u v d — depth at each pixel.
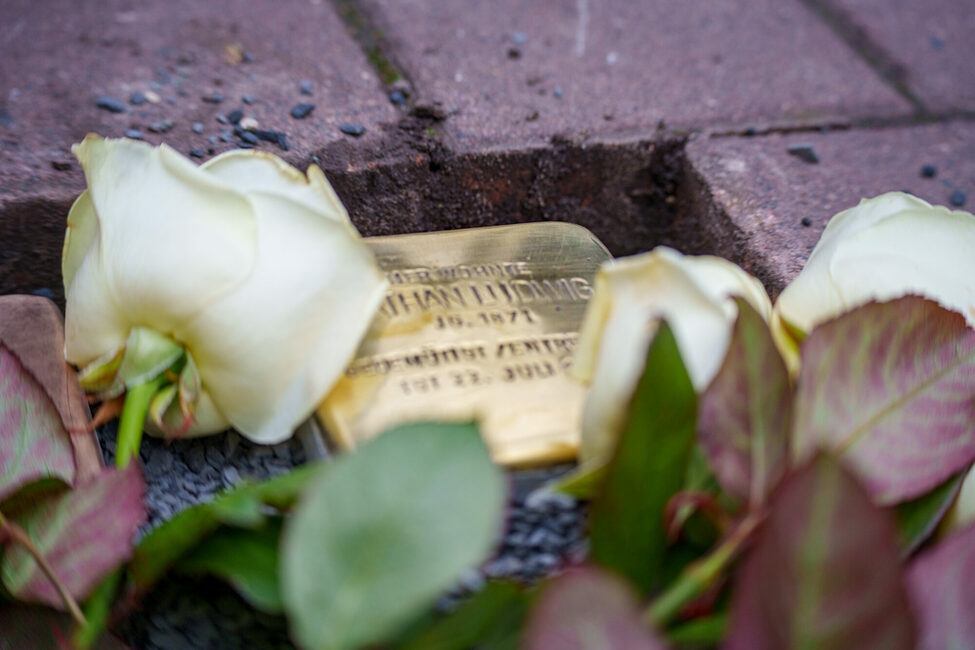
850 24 0.86
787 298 0.57
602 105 0.75
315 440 0.56
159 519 0.60
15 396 0.54
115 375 0.55
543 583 0.49
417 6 0.81
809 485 0.47
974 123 0.79
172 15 0.78
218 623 0.57
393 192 0.71
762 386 0.50
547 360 0.58
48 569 0.50
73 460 0.54
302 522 0.47
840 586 0.47
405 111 0.73
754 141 0.75
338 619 0.47
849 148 0.75
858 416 0.52
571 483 0.51
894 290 0.56
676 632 0.49
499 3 0.83
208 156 0.68
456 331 0.59
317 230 0.54
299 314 0.54
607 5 0.85
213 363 0.54
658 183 0.74
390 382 0.56
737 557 0.50
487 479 0.47
